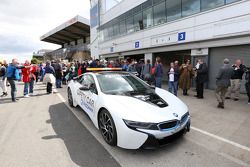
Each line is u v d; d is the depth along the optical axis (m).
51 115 5.30
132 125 2.81
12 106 6.47
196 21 10.20
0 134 3.92
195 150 3.17
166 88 10.91
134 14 16.23
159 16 13.17
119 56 19.92
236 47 8.62
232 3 8.34
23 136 3.81
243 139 3.60
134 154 3.04
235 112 5.45
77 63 13.12
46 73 9.17
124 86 4.18
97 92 3.91
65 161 2.85
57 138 3.70
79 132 4.01
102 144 3.42
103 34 23.31
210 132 3.95
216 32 9.16
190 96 8.02
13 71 7.20
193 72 8.22
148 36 14.41
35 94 9.00
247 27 7.86
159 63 7.60
